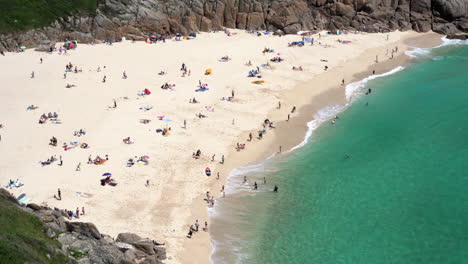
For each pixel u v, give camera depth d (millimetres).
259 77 91812
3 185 54844
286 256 47219
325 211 54312
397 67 100062
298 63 100312
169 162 61906
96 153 63156
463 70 96750
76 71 93062
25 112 75500
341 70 97500
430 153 65938
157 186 56500
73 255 37312
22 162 60531
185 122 72188
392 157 65250
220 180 58969
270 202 55594
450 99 83062
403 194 57125
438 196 56562
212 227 50344
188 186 57031
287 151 66938
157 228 48906
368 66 100375
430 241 49375
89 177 57406
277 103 81500
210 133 70125
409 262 46500
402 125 74250
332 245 49000
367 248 48531
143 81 88688
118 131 69438
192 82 88562
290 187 58562
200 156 63781
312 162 64250
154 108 77312
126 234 44250
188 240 47656
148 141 66875
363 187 58688
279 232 50625
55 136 67625
